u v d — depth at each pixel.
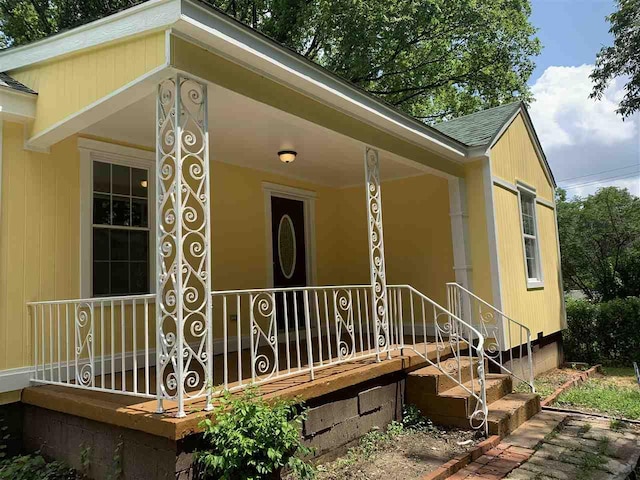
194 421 2.79
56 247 4.21
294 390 3.43
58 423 3.60
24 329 3.93
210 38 3.06
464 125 7.74
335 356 5.36
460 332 5.98
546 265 8.48
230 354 5.65
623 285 12.26
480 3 13.48
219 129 4.67
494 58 14.60
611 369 8.58
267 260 6.53
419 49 14.30
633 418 5.12
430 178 7.27
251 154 5.76
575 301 10.39
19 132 4.02
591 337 9.50
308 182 7.42
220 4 13.90
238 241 6.14
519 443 4.18
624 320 9.21
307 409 3.40
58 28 12.55
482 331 6.16
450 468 3.53
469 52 14.55
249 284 6.23
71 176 4.38
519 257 7.25
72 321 4.27
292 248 7.10
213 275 5.76
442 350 5.38
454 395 4.48
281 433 2.83
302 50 14.23
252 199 6.41
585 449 4.11
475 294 6.53
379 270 4.96
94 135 4.57
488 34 13.95
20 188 4.00
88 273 4.44
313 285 7.34
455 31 13.80
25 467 3.41
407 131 5.32
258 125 4.55
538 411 5.14
